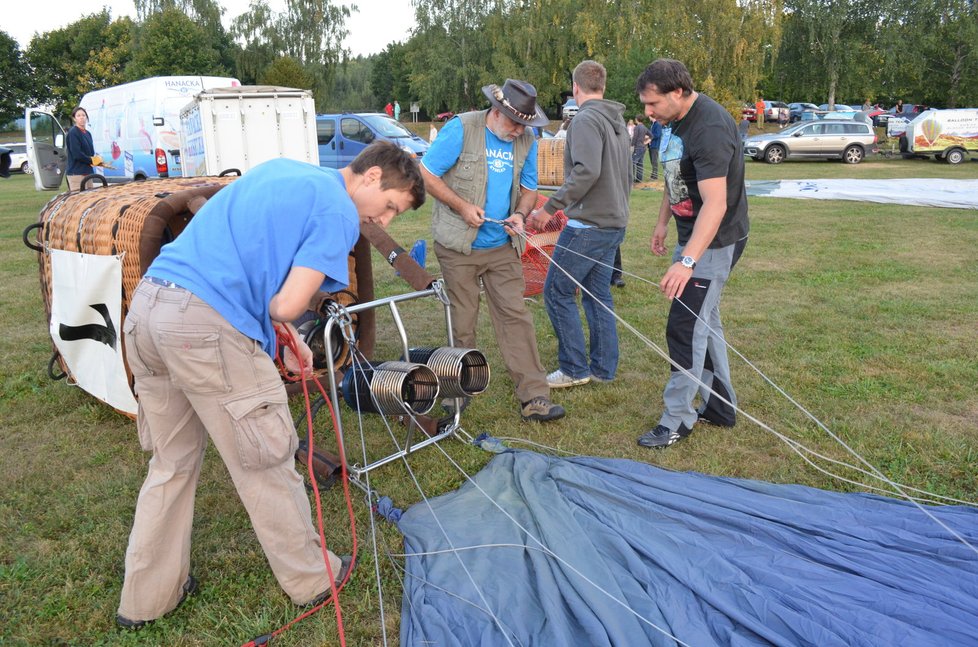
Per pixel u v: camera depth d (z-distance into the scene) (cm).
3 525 316
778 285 716
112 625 256
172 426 242
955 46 4666
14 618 258
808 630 237
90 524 315
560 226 640
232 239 224
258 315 229
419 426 370
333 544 299
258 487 241
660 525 303
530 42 4519
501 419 419
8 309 665
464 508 320
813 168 2156
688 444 382
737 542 289
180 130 1444
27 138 1620
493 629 245
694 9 3747
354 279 439
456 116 390
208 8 5506
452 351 342
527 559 284
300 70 4450
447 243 393
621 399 445
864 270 770
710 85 3725
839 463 353
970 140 2261
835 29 4650
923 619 240
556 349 539
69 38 5691
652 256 868
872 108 4306
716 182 331
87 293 375
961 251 861
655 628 242
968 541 283
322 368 364
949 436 380
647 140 1717
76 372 425
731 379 466
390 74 7694
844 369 480
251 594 269
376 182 239
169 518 248
